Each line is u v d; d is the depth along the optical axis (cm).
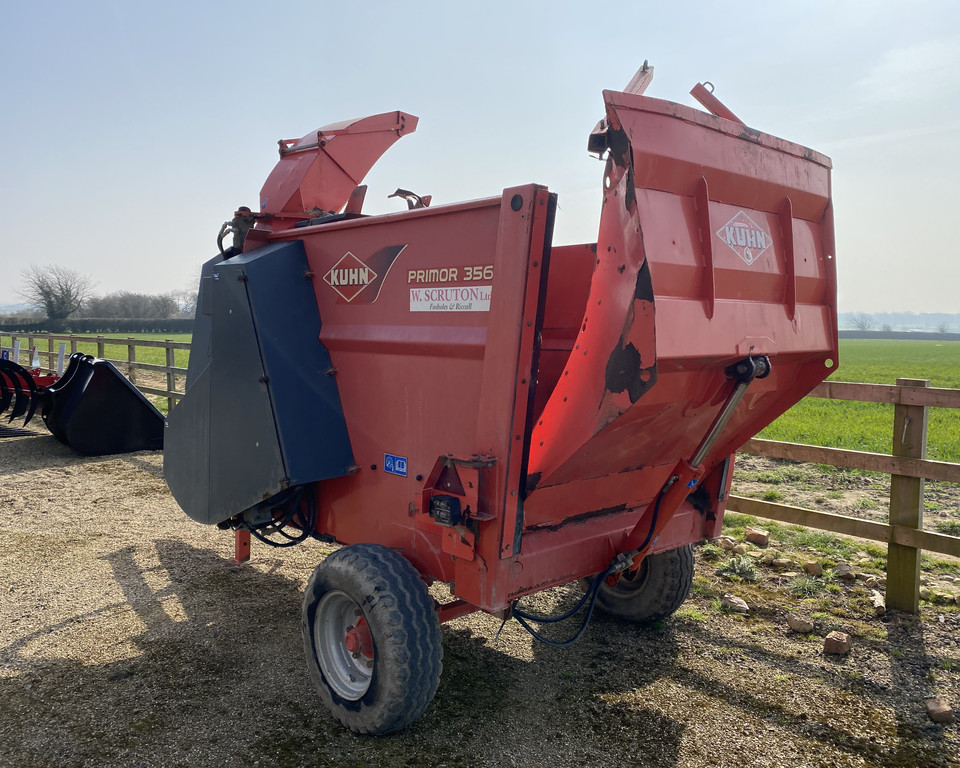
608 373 283
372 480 387
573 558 360
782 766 326
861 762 329
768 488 870
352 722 340
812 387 371
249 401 399
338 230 398
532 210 292
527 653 437
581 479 350
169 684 397
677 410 319
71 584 541
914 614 481
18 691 389
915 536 473
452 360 335
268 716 366
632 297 272
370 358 382
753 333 311
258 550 622
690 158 289
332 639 364
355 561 340
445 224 338
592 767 324
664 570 452
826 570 563
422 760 329
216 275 420
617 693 389
